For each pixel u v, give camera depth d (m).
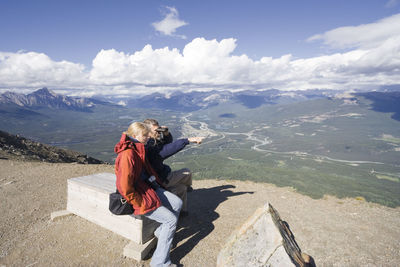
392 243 4.44
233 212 5.57
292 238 3.11
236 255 2.86
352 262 3.83
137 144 3.21
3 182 7.85
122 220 3.91
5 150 14.14
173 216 3.32
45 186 7.48
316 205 6.37
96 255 3.70
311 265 3.40
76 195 4.66
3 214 5.32
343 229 4.98
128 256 3.64
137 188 3.20
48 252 3.81
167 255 3.36
